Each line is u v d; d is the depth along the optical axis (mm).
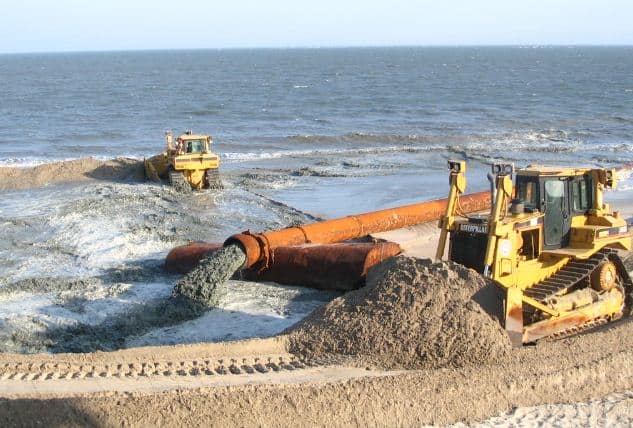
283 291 13461
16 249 16422
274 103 63000
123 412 7711
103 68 160625
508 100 64125
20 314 12047
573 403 8727
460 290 9602
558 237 10664
